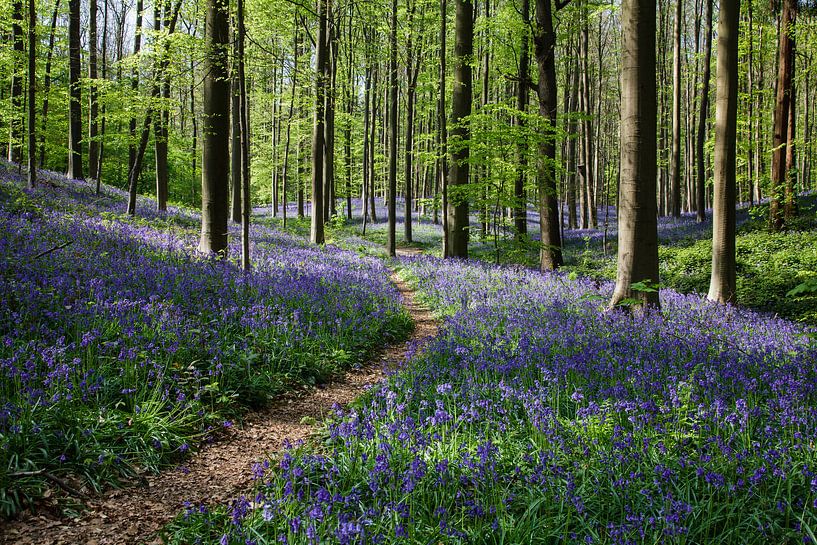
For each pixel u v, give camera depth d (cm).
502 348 753
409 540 350
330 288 1159
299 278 1162
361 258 1986
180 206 2838
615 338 784
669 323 902
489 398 588
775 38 2712
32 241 984
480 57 2728
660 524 347
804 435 467
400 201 5747
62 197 1777
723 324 952
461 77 2131
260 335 810
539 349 730
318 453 516
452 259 2031
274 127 4047
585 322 905
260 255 1440
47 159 3394
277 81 2953
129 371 584
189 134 4541
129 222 1573
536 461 434
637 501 391
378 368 885
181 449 518
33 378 508
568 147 3928
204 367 678
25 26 2044
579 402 567
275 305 934
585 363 662
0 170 1991
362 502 399
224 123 1302
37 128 2719
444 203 2053
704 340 778
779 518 372
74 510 419
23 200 1362
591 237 2928
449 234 2195
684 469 421
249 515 385
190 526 390
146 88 1767
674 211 3206
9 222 1091
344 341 909
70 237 1114
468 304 1188
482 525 365
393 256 2347
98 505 432
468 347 805
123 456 493
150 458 500
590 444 461
